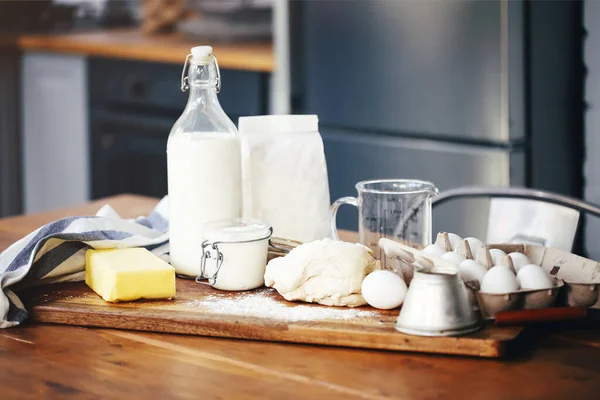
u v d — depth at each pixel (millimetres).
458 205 2605
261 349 1111
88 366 1070
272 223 1457
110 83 3859
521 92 2488
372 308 1205
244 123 1454
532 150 2551
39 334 1195
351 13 2797
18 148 4297
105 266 1273
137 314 1195
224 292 1307
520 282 1127
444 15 2566
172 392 984
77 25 4605
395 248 1195
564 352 1077
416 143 2697
